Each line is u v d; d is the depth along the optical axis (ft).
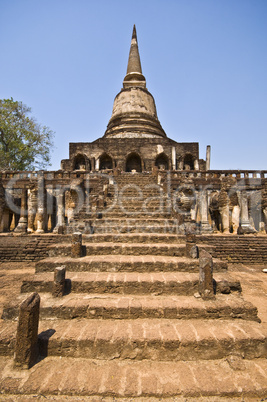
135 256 20.15
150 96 95.45
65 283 15.98
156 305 14.11
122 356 11.64
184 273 17.85
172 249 20.52
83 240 23.02
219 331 12.52
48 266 18.26
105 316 13.83
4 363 11.38
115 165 75.15
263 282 26.43
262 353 11.86
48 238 36.91
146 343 11.76
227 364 11.41
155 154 76.07
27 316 11.10
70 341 11.80
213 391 9.82
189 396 9.72
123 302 14.49
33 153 91.71
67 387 9.92
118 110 91.15
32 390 9.86
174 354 11.66
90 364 11.30
